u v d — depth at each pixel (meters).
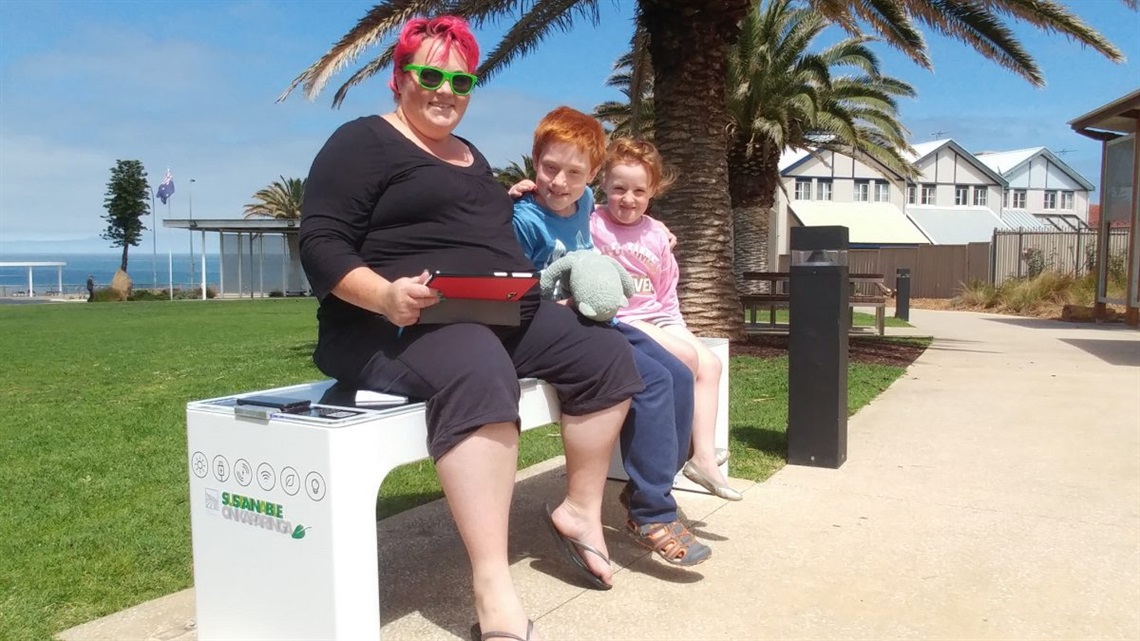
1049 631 2.61
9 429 5.82
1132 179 14.79
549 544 3.36
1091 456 4.86
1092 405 6.49
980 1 10.01
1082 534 3.50
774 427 5.57
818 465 4.57
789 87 18.25
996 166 44.31
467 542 2.29
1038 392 7.12
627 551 3.28
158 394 7.42
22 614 2.73
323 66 8.99
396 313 2.21
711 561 3.17
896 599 2.84
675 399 3.02
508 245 2.62
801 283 4.55
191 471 2.40
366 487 2.16
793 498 3.99
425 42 2.52
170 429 5.80
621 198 3.34
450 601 2.79
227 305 28.33
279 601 2.22
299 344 12.26
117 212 60.97
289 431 2.15
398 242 2.44
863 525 3.60
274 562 2.22
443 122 2.54
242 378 8.43
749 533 3.49
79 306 28.39
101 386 7.98
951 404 6.55
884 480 4.32
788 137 18.58
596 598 2.83
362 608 2.17
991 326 14.90
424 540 3.41
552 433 5.67
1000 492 4.11
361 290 2.26
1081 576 3.05
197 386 7.90
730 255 9.95
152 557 3.29
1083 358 9.62
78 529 3.63
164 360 10.23
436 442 2.27
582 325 2.71
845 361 4.68
